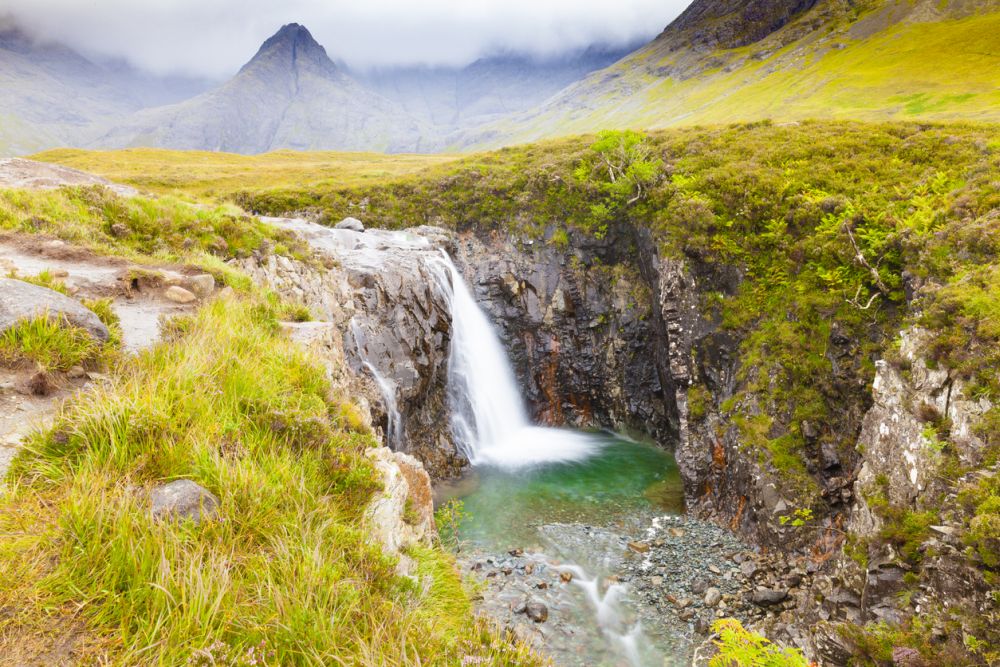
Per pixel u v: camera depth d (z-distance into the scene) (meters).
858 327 17.72
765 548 16.67
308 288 18.58
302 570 4.38
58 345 6.16
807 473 16.73
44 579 3.57
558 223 33.75
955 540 9.06
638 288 30.42
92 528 3.98
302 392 7.60
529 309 33.22
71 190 14.08
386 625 4.49
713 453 20.25
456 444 25.58
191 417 5.78
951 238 15.00
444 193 38.31
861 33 122.62
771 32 187.38
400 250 26.52
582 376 32.50
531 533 18.20
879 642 9.48
